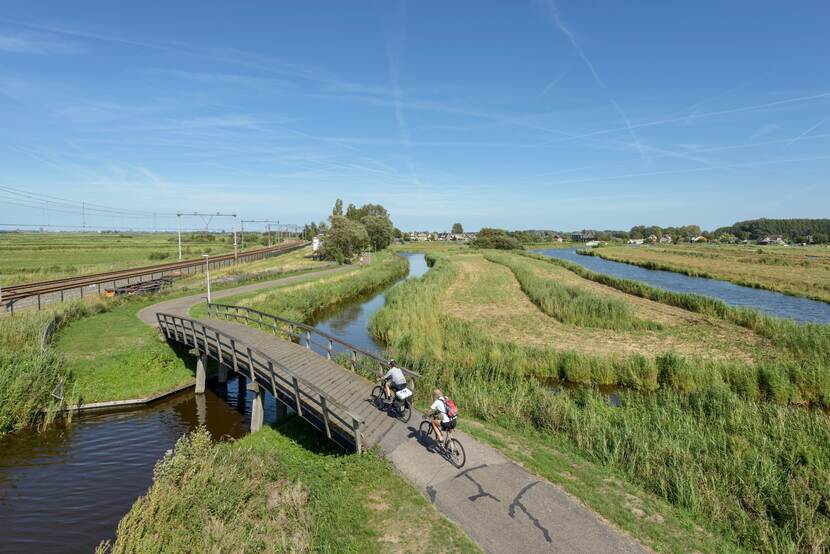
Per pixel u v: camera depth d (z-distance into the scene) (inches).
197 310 1428.4
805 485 473.1
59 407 773.9
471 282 2459.4
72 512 515.8
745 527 420.5
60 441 700.0
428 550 366.0
